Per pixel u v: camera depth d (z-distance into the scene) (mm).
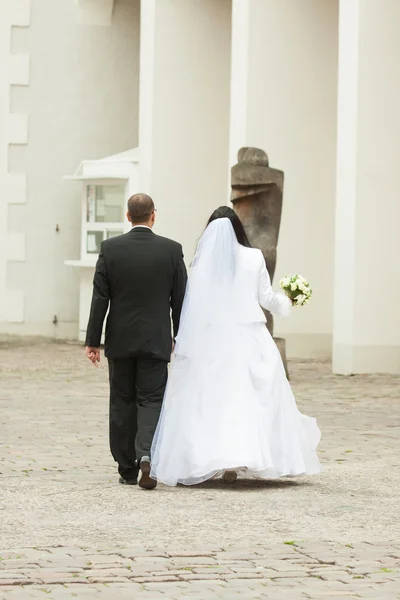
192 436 12266
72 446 15352
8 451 14883
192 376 12438
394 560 9125
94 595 8016
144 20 33781
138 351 12344
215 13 33625
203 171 33719
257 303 12766
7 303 36906
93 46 37500
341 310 24953
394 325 24891
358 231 24594
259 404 12359
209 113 33719
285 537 10000
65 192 37250
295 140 28781
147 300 12438
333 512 11102
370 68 24531
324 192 28922
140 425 12359
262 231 23578
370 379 23828
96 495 11914
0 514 10914
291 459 12375
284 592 8141
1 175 36969
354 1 24531
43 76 37219
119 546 9594
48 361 28906
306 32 28750
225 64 33750
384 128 24656
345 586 8320
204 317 12531
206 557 9188
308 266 28906
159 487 12430
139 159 33875
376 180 24656
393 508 11312
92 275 34906
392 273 24844
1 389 22328
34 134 37094
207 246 12781
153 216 12781
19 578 8461
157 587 8250
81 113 37406
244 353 12484
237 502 11578
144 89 33625
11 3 37062
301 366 26812
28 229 37031
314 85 28828
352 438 16141
